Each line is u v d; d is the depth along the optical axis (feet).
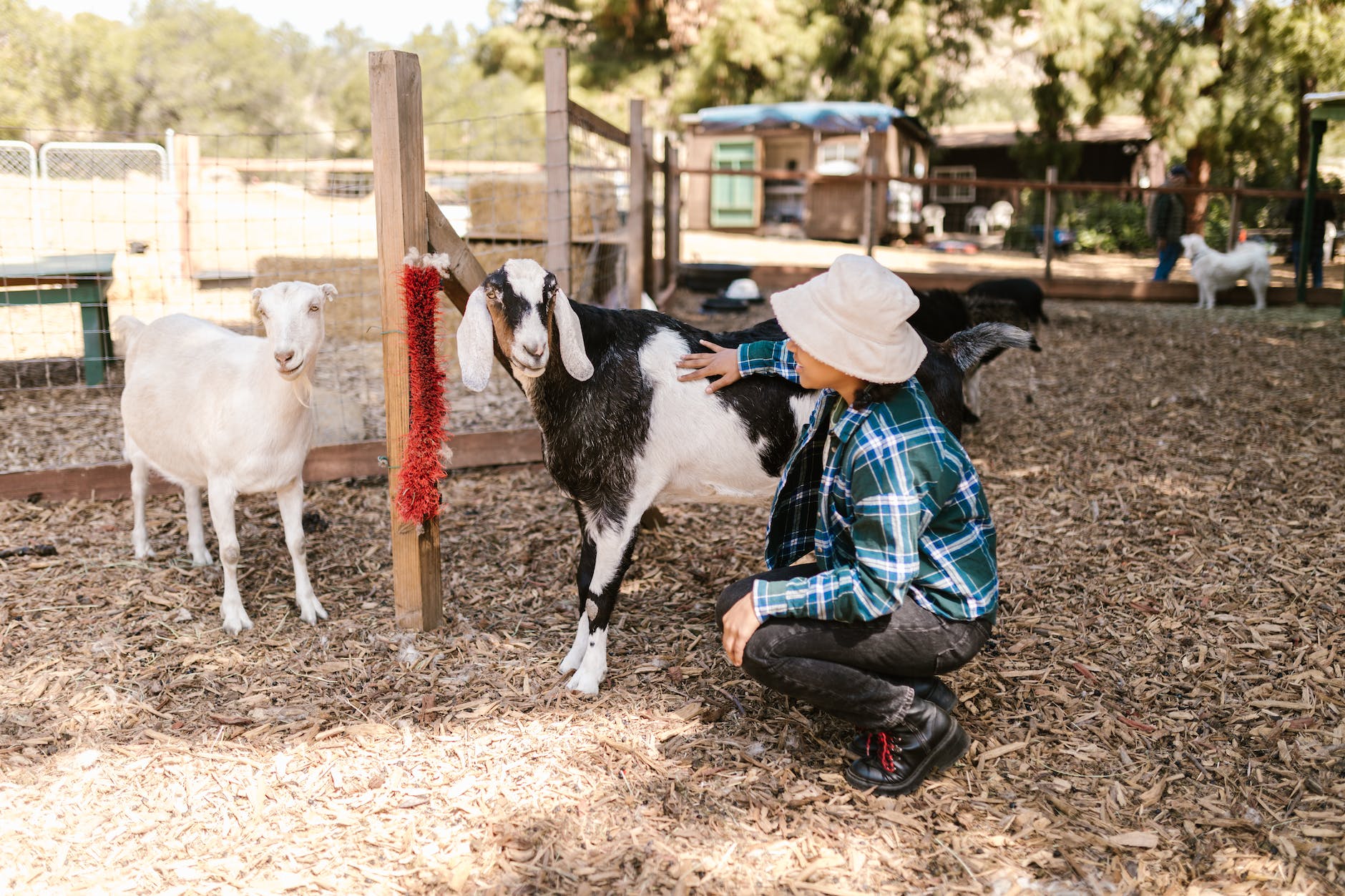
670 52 76.28
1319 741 9.88
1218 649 11.73
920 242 69.56
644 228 30.17
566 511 16.75
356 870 8.31
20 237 35.63
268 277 29.68
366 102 118.73
